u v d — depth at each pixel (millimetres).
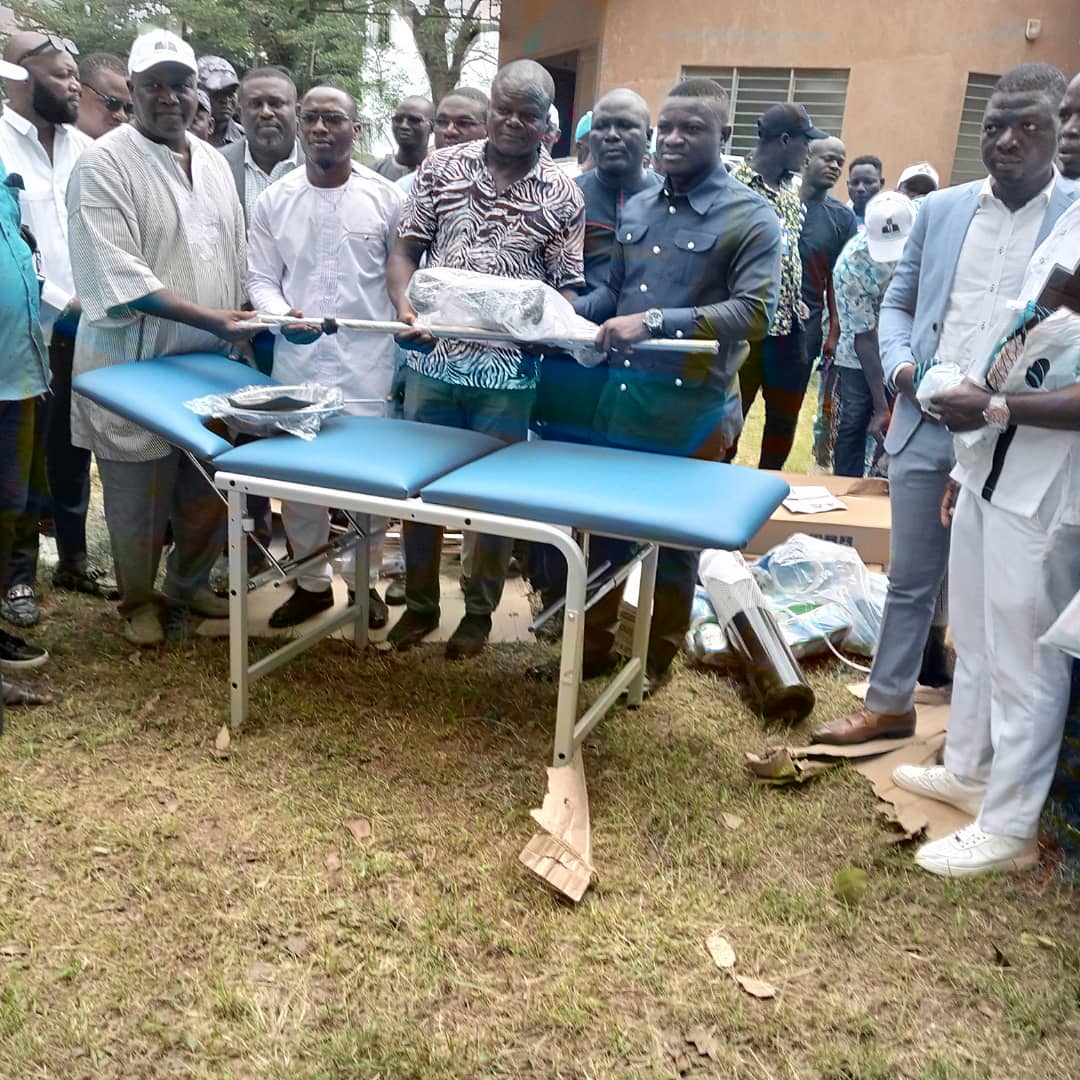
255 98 3453
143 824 2287
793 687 2846
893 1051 1752
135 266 2766
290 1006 1800
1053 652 2098
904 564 2598
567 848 2145
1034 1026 1803
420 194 2896
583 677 3074
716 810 2441
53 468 3428
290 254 3092
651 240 2666
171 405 2641
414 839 2281
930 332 2430
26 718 2705
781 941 2010
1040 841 2275
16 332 2785
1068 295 1909
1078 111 2287
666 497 2297
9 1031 1710
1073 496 1993
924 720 2869
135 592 3137
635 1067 1697
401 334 2779
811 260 3633
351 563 3508
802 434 5246
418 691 2975
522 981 1882
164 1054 1696
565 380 2967
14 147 3332
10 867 2133
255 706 2828
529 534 2252
